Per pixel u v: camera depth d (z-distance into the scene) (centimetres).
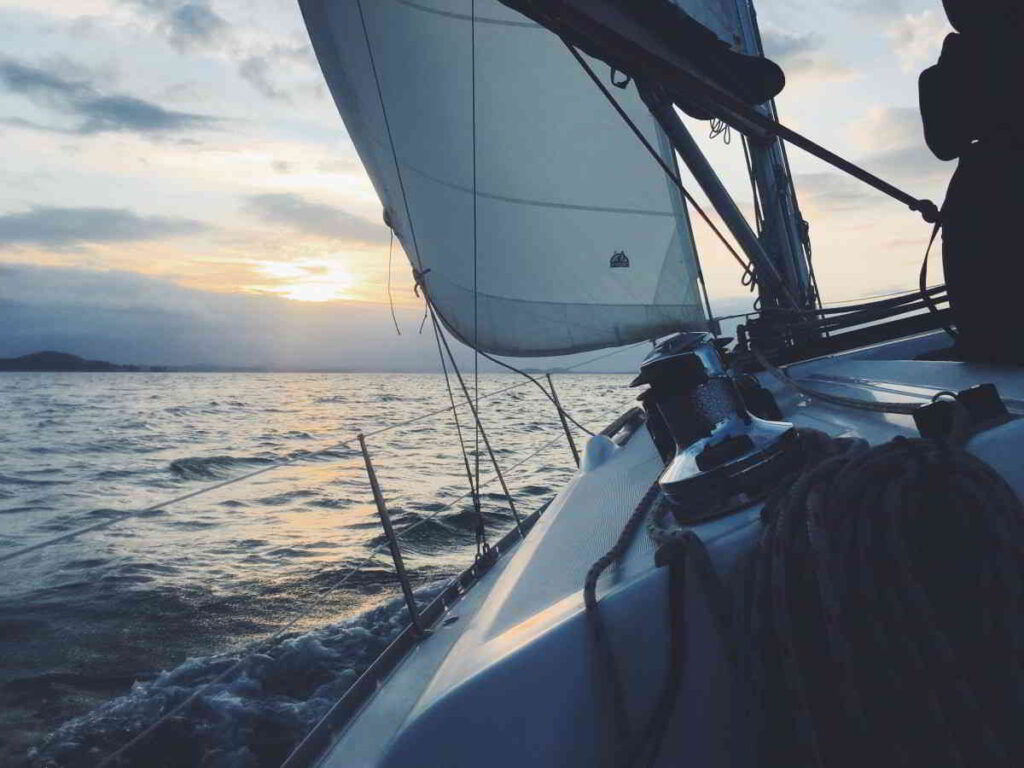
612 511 184
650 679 102
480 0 338
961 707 75
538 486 1427
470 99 353
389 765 99
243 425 4091
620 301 402
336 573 859
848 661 79
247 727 461
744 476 111
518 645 106
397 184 344
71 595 792
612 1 178
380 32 322
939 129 150
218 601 763
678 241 402
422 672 174
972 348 159
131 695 530
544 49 362
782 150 497
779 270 482
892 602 79
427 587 739
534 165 376
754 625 90
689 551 101
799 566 86
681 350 122
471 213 364
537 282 387
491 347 383
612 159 387
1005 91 134
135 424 4100
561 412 387
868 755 78
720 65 229
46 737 474
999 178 139
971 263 149
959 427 103
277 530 1160
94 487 1866
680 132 292
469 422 2898
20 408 5456
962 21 141
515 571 177
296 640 596
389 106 333
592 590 105
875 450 91
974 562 80
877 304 343
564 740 101
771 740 89
